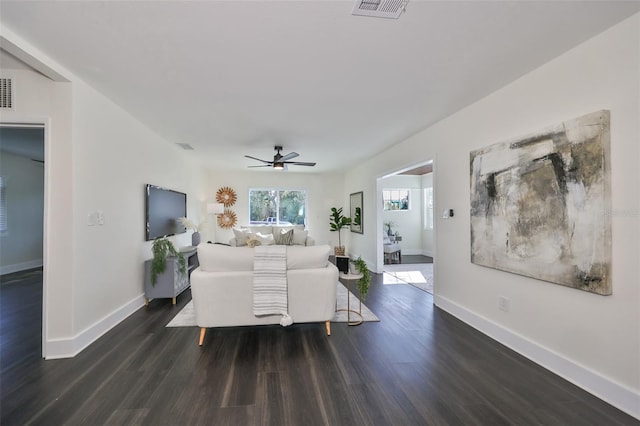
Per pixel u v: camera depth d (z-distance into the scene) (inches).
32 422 64.4
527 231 92.2
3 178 226.5
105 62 86.2
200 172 265.9
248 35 72.5
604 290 71.1
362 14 64.5
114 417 66.2
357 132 159.6
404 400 72.8
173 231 186.7
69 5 61.2
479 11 63.7
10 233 231.1
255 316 106.3
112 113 117.8
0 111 92.4
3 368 86.7
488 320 112.3
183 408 69.3
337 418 66.2
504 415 67.4
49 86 93.5
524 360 92.9
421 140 158.6
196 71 91.4
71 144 94.4
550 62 86.1
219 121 140.3
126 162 130.0
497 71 92.2
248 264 106.5
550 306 87.3
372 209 237.3
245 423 64.5
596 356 74.9
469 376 83.7
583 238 75.5
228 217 305.3
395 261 283.4
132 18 65.7
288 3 60.7
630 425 64.1
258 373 84.9
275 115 132.0
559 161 81.6
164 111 127.1
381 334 113.5
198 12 63.6
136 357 94.0
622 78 68.6
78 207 97.6
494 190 105.7
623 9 63.6
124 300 129.1
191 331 115.3
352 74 93.5
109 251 116.7
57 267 94.0
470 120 120.6
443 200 140.6
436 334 113.4
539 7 62.5
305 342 106.3
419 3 60.8
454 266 133.5
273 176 316.8
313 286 108.8
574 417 66.7
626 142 68.2
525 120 94.6
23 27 69.1
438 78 96.7
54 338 93.5
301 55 82.1
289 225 300.5
